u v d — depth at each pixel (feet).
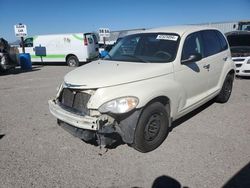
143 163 13.14
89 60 62.34
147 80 13.78
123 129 13.01
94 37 64.18
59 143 15.61
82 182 11.77
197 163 13.01
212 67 18.85
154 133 14.11
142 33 18.07
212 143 15.07
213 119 18.84
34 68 57.67
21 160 13.76
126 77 13.29
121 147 14.73
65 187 11.47
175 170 12.47
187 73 15.98
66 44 62.59
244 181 11.57
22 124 18.94
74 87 13.53
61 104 14.65
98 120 12.46
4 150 14.92
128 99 12.67
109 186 11.46
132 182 11.69
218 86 20.58
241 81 32.45
